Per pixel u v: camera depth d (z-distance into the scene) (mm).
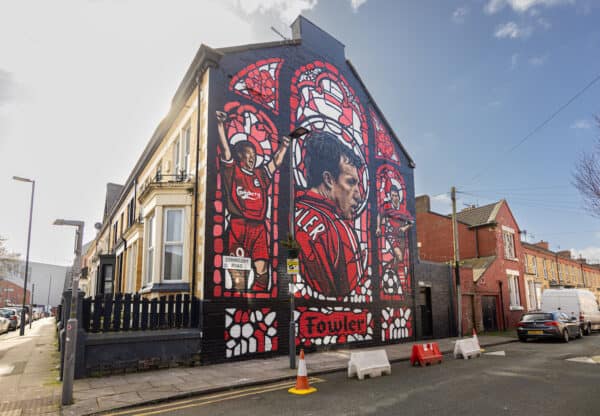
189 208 11898
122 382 8125
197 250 11148
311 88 14711
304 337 12477
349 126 15914
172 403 6883
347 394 7359
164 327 10031
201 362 10031
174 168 14695
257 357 11148
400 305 16344
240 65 12633
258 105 12805
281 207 12648
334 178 14688
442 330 18516
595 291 42125
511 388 7801
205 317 10320
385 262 16109
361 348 14102
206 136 11383
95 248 34188
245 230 11617
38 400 6922
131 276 16797
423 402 6707
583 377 8977
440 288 18969
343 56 16516
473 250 24812
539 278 30094
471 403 6633
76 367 8453
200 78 12242
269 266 11945
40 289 83875
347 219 14836
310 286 12992
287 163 13156
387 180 17094
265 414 6098
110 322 9359
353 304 14297
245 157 12094
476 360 11836
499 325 23219
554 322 17562
